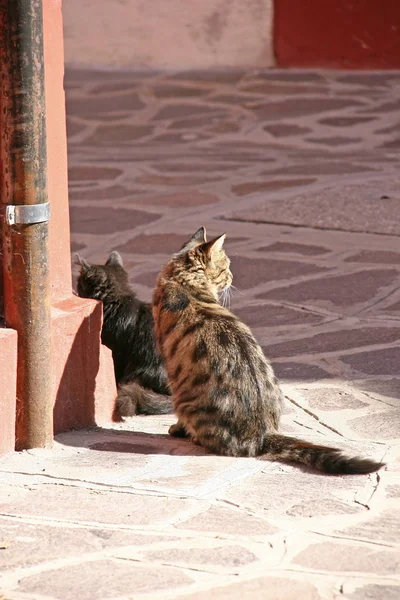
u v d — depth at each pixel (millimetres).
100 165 22266
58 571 6320
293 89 29797
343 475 7820
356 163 21375
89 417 9414
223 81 31156
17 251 8211
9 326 8398
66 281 9375
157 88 30672
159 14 33344
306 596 5961
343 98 28375
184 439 8914
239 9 32594
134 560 6438
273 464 8086
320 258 14898
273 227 16688
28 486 7711
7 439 8453
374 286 13539
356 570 6285
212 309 8930
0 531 6902
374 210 17328
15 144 8055
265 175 20562
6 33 7871
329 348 11289
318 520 6996
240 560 6414
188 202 18641
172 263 9422
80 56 34531
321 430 8938
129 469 8055
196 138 24844
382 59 31734
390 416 9203
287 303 13000
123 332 10453
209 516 7086
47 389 8523
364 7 31484
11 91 7969
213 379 8367
